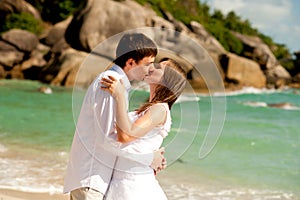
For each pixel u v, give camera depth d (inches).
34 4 1141.7
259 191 241.4
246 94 854.5
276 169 288.4
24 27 1036.5
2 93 635.5
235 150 338.3
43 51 901.8
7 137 348.2
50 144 328.2
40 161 277.6
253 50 1160.2
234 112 564.4
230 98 765.3
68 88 727.1
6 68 869.8
